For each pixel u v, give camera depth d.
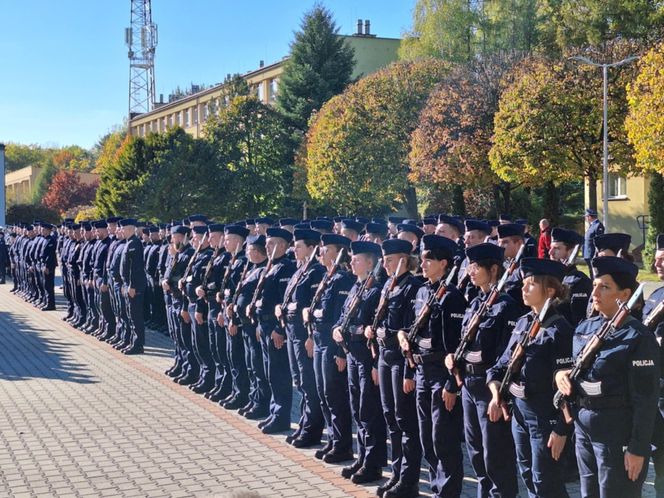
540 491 4.79
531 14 42.44
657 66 22.81
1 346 14.18
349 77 50.47
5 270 30.33
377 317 6.46
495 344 5.29
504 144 27.56
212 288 9.92
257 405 8.95
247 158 46.31
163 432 8.37
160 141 41.44
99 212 41.31
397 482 6.42
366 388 6.78
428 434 6.03
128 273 13.11
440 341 5.84
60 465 7.21
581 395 4.34
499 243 7.84
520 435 4.91
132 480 6.78
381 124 36.94
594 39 32.44
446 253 5.97
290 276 8.52
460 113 30.92
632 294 4.42
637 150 23.83
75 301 16.64
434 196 39.19
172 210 40.22
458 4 44.47
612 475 4.25
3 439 8.09
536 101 26.95
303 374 7.83
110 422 8.77
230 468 7.13
